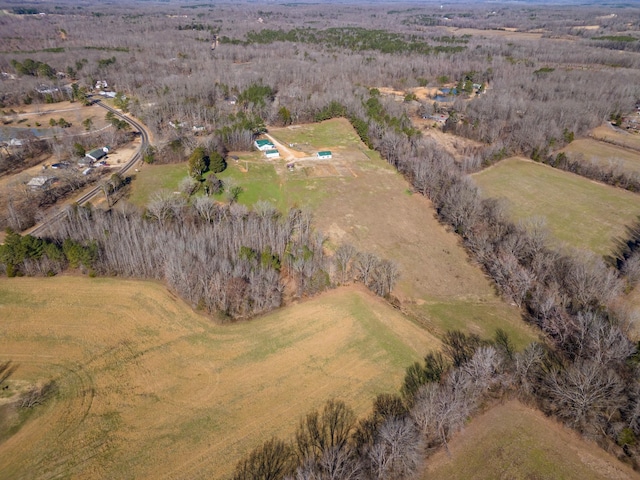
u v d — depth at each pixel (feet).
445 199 402.93
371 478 179.22
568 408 213.87
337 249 351.46
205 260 296.51
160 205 348.18
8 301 277.64
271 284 290.56
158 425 207.00
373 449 182.80
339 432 206.49
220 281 285.43
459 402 203.41
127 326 263.90
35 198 379.35
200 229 346.74
